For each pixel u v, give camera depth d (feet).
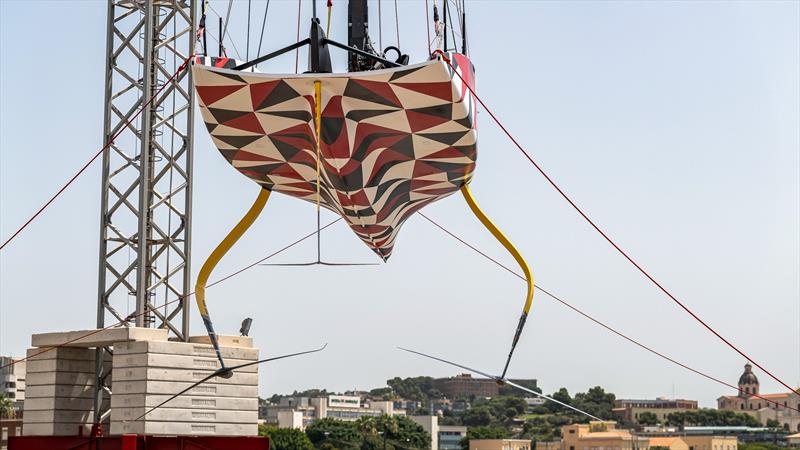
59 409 114.11
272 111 75.72
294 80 72.28
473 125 79.00
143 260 116.57
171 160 119.75
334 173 80.89
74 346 115.44
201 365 113.39
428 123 76.43
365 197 84.99
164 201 119.55
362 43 83.05
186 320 118.01
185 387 111.55
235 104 75.46
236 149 81.05
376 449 638.94
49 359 114.62
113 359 111.45
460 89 73.97
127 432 109.19
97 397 116.78
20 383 549.13
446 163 82.53
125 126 118.21
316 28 73.15
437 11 73.51
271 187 87.04
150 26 118.62
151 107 119.14
